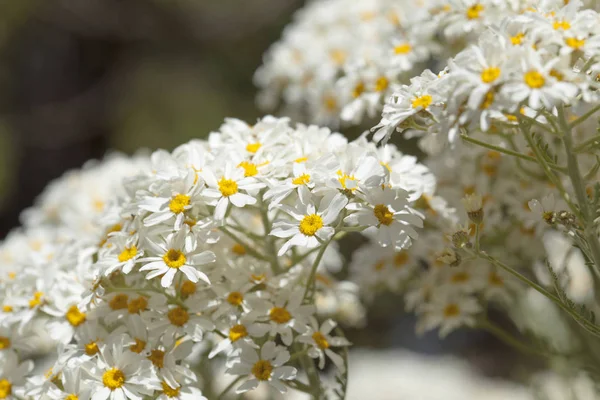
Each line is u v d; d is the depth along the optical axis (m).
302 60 0.48
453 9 0.38
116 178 0.43
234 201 0.33
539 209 0.34
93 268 0.34
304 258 0.37
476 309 0.39
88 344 0.34
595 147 0.33
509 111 0.31
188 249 0.33
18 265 0.39
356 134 0.58
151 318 0.34
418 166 0.36
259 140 0.35
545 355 0.39
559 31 0.32
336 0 0.48
